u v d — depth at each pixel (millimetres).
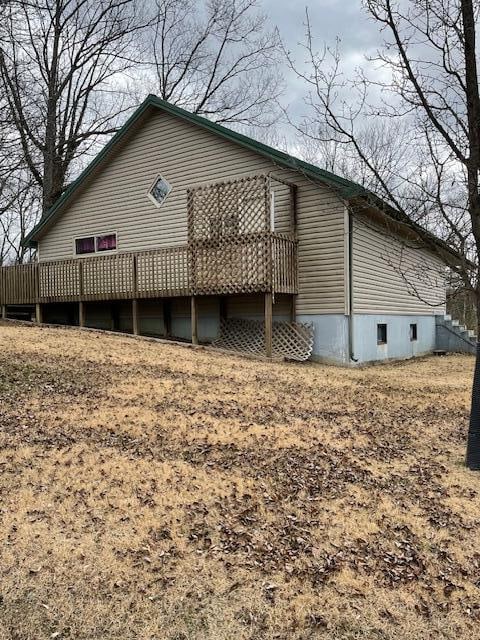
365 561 3219
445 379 10094
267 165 11617
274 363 10289
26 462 4434
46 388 6824
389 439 5648
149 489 4051
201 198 11312
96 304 15297
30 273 15156
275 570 3070
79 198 15461
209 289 11094
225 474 4426
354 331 11039
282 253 10719
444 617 2729
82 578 2916
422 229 4707
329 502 4008
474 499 4164
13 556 3084
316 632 2586
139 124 13734
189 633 2545
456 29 4227
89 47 20578
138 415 5938
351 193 7035
